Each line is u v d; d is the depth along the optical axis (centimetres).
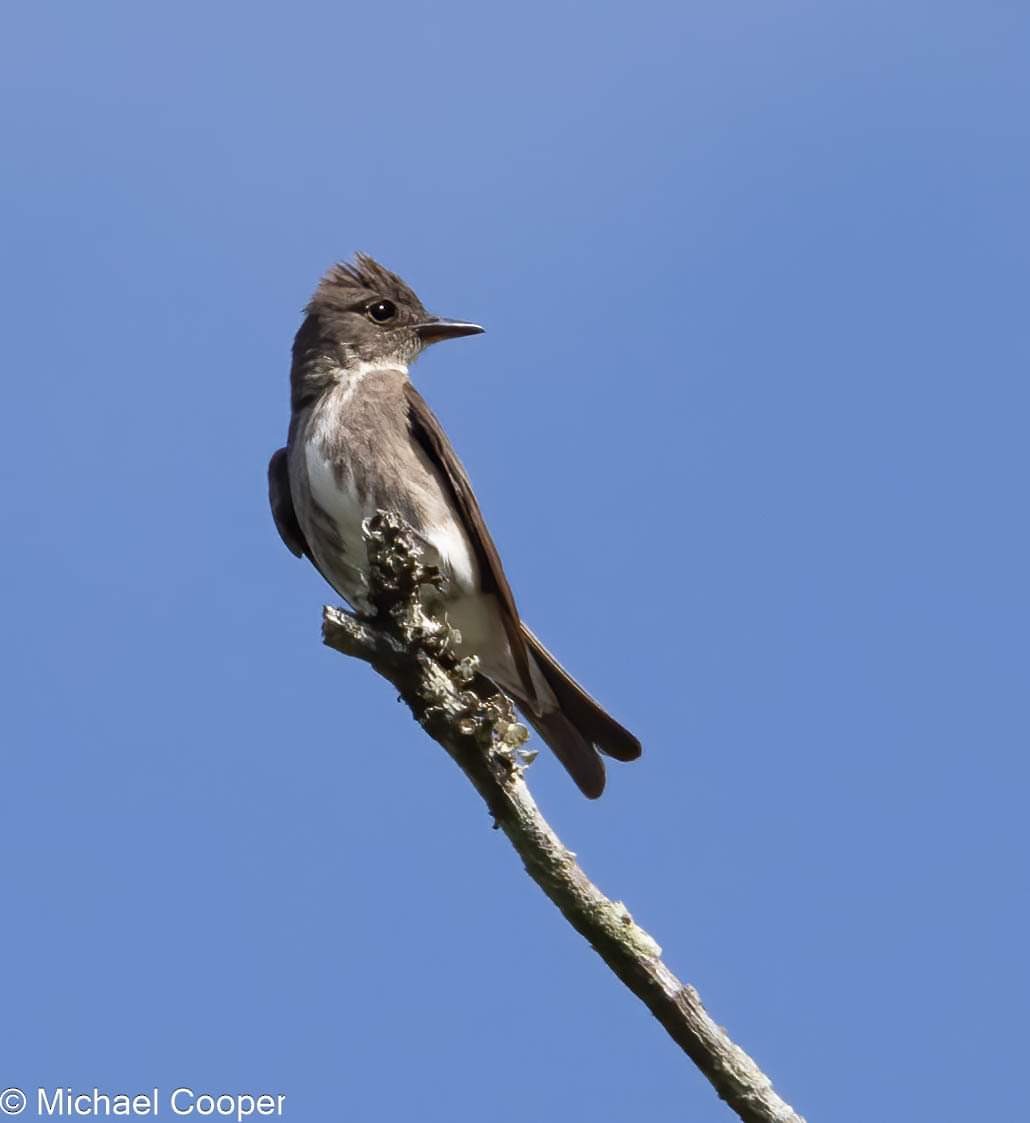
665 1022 606
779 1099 591
